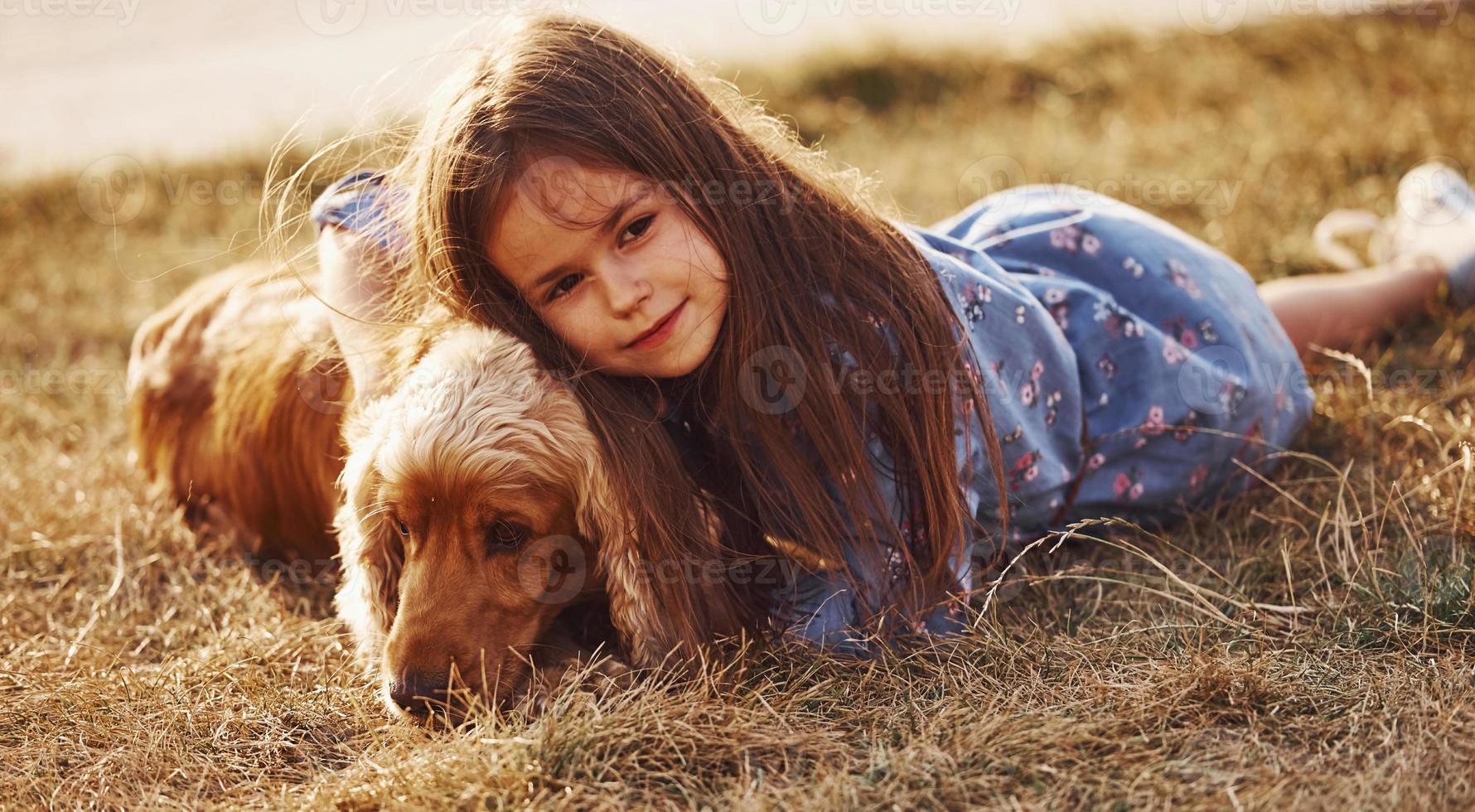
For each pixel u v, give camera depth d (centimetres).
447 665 219
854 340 243
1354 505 295
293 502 316
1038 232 316
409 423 222
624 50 236
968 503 254
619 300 221
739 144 244
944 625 257
